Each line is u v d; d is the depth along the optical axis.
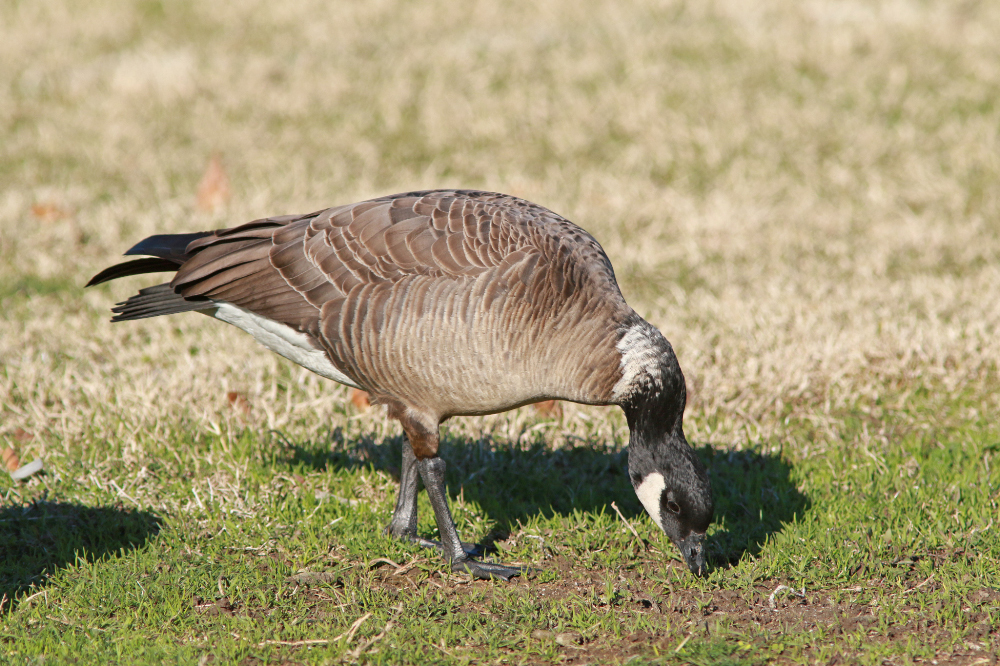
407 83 21.83
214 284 8.18
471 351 7.53
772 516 8.86
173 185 17.53
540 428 10.41
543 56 23.14
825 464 9.70
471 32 25.38
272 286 8.06
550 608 7.58
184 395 10.63
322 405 10.62
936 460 9.68
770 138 18.78
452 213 7.99
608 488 9.55
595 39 24.20
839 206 16.22
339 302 7.79
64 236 15.23
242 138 19.41
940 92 20.33
